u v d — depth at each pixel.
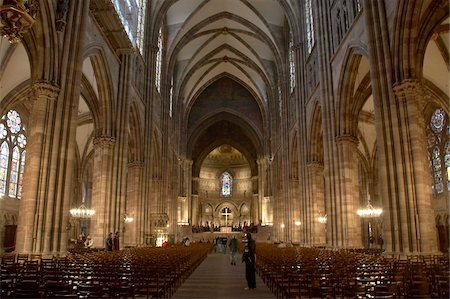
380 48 18.30
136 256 17.30
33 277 9.24
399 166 16.53
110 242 23.95
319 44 28.64
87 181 48.34
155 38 38.69
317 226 32.66
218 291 13.88
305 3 36.09
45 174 17.06
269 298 12.28
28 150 17.12
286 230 43.56
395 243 16.30
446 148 34.50
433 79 29.31
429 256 14.23
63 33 18.64
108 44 26.06
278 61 48.53
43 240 16.62
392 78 17.52
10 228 32.84
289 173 42.84
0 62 23.88
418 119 16.66
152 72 37.69
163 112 46.19
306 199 33.94
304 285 9.62
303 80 36.31
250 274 14.45
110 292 8.24
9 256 14.92
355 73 24.38
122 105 28.41
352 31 23.03
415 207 15.93
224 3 46.78
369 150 44.78
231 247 26.95
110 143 26.98
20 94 29.75
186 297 12.43
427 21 18.58
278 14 45.97
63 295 7.96
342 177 25.02
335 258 15.78
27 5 11.06
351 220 24.33
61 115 18.11
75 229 45.22
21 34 11.26
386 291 8.03
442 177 34.84
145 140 35.91
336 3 27.03
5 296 7.91
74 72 19.09
